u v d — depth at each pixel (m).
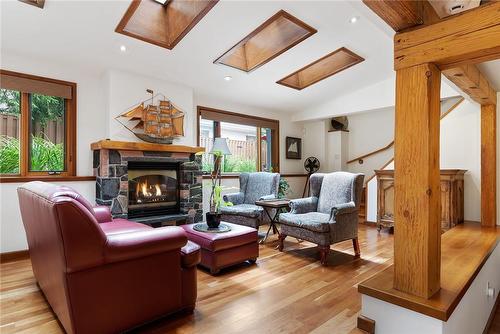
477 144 3.77
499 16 1.30
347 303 2.21
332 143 6.59
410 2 1.39
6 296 2.29
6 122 3.31
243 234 2.97
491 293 2.41
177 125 4.30
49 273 1.84
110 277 1.67
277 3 2.87
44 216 1.65
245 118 5.62
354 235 3.34
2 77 3.19
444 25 1.43
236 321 1.95
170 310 1.94
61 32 2.98
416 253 1.51
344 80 4.77
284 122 6.36
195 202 4.50
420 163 1.49
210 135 5.57
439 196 1.57
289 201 4.00
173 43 3.38
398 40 1.57
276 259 3.26
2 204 3.15
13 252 3.20
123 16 2.85
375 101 4.96
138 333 1.80
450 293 1.55
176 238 1.90
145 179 4.17
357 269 2.94
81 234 1.53
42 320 1.94
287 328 1.86
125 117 3.85
